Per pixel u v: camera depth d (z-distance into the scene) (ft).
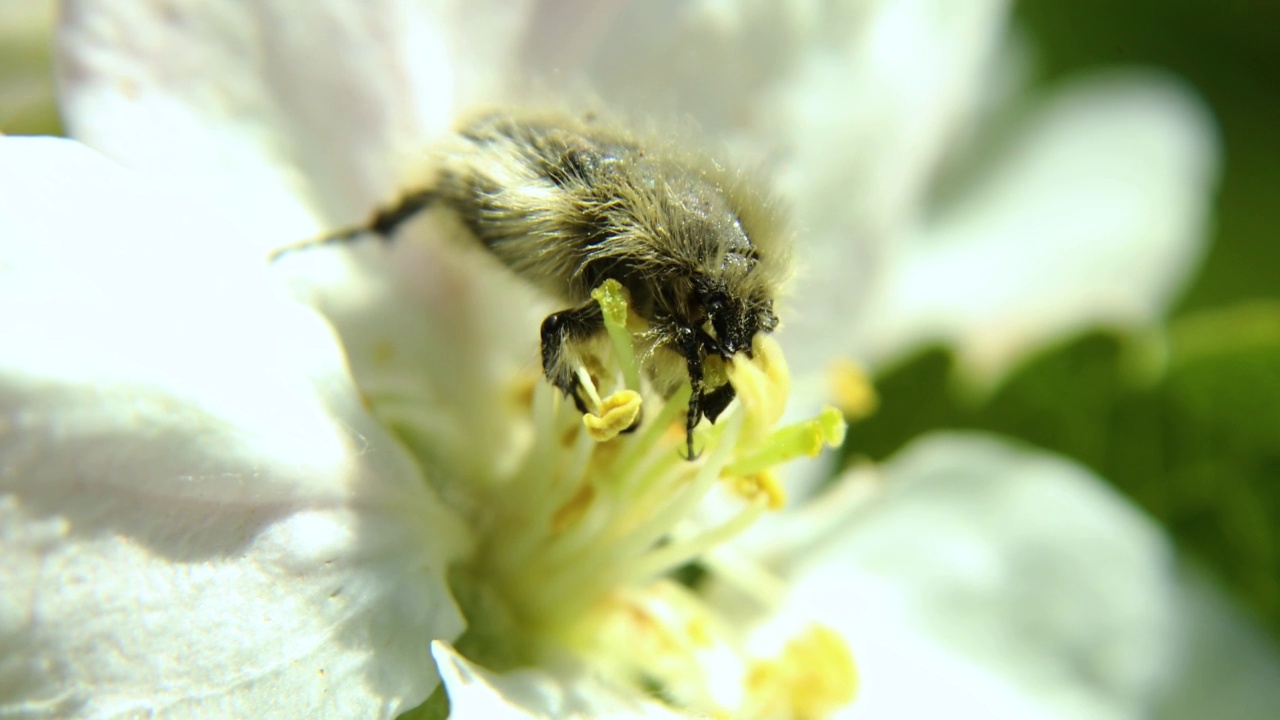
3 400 0.19
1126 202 0.34
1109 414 0.30
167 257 0.21
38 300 0.20
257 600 0.21
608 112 0.24
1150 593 0.28
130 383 0.20
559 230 0.23
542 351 0.23
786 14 0.26
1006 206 0.35
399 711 0.22
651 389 0.23
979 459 0.28
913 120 0.27
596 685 0.24
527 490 0.24
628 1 0.25
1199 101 0.37
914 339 0.31
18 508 0.19
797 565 0.28
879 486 0.28
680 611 0.25
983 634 0.28
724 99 0.26
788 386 0.23
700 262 0.22
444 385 0.25
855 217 0.27
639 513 0.24
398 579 0.22
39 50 0.25
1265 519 0.30
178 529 0.20
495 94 0.24
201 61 0.23
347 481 0.22
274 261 0.23
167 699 0.20
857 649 0.27
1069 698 0.28
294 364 0.22
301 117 0.23
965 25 0.28
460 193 0.23
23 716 0.20
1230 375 0.30
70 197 0.20
